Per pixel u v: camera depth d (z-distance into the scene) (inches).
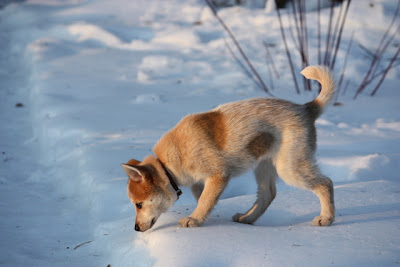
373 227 183.8
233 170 209.9
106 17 756.0
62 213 245.9
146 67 538.3
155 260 166.9
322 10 676.7
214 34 646.5
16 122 415.2
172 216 217.3
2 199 261.3
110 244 197.5
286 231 184.7
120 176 265.0
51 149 338.0
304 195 241.4
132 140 331.0
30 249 202.4
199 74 513.0
